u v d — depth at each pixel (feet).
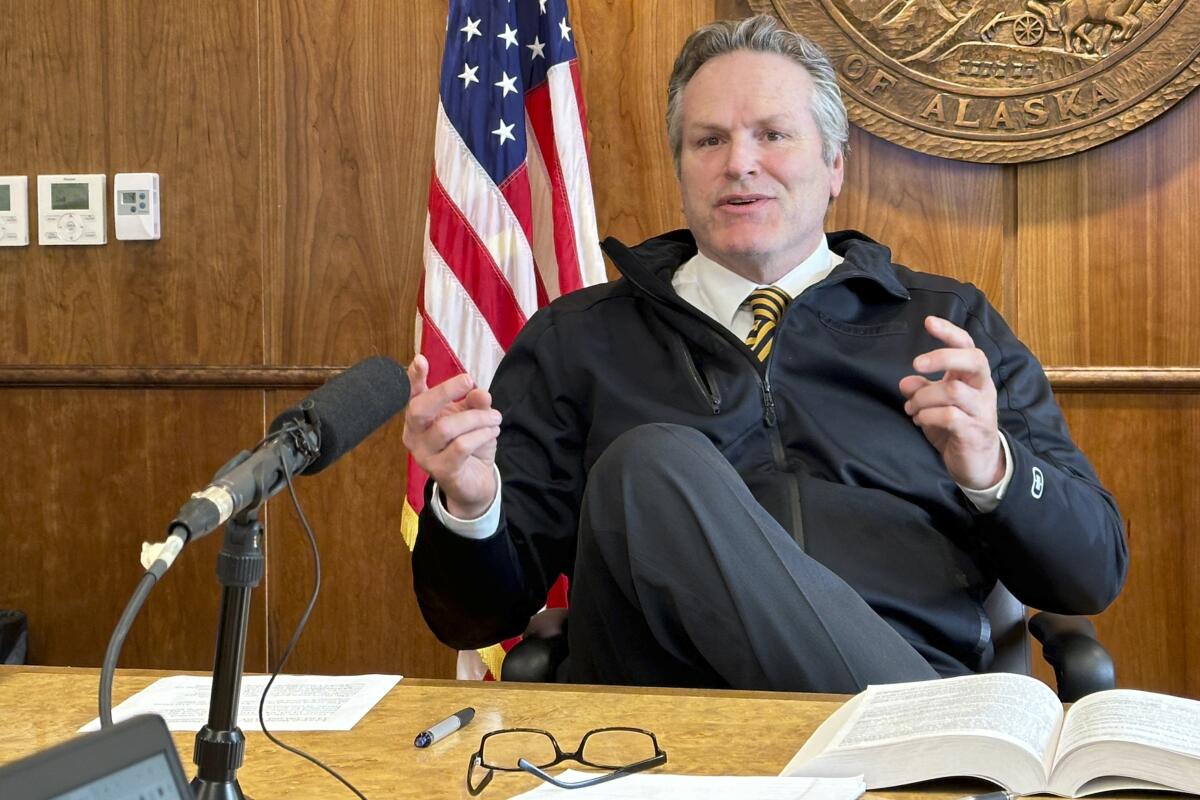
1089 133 7.82
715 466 4.24
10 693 3.80
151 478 8.80
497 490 5.09
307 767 3.09
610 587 4.62
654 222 8.34
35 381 8.79
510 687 3.89
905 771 2.90
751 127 6.00
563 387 6.00
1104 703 3.13
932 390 4.60
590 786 2.90
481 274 7.82
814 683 3.97
